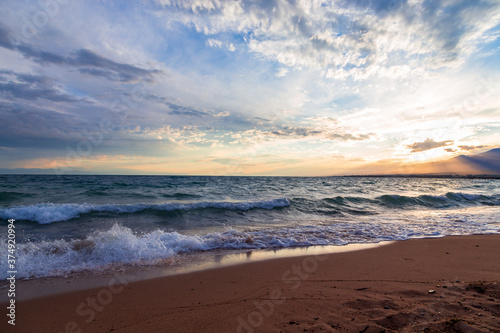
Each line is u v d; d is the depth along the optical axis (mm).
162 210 11203
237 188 24172
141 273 4637
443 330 2424
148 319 2998
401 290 3613
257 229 8664
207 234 7570
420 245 6637
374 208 14445
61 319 3037
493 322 2506
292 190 24266
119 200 14914
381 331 2467
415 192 23594
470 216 11641
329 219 10992
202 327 2785
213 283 4145
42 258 5145
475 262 5070
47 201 13680
